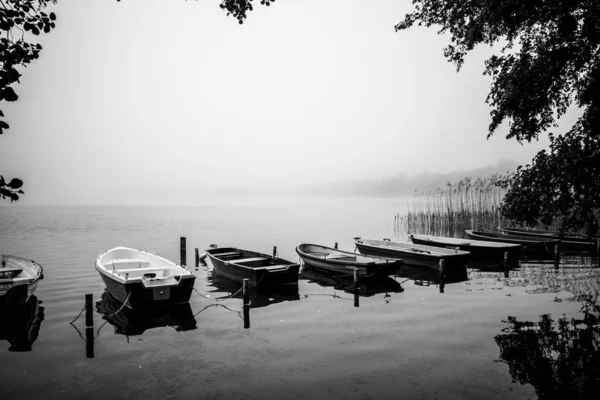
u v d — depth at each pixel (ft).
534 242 82.74
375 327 36.63
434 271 64.03
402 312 41.37
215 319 40.11
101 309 43.80
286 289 53.16
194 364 29.25
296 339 33.96
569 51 28.58
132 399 24.36
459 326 36.47
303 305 44.96
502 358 29.35
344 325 37.40
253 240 113.19
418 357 29.71
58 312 42.50
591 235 29.17
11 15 14.15
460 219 133.59
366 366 28.37
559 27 28.19
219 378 26.91
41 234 128.67
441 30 40.68
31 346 33.12
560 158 28.14
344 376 26.91
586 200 27.63
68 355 31.24
